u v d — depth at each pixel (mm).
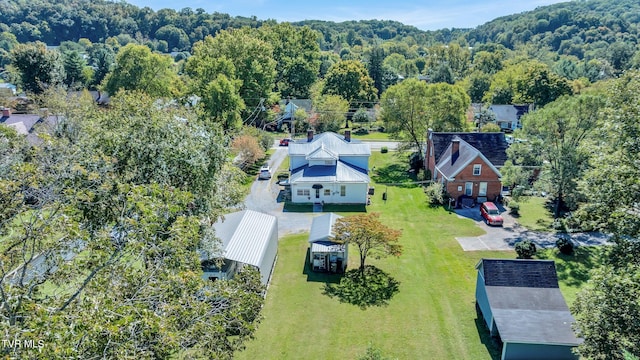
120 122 20719
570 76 108500
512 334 18703
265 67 67688
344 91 84188
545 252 29672
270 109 72250
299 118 71500
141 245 11047
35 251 10625
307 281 26188
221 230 26438
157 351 10273
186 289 11609
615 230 17219
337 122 69438
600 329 15172
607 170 17594
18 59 68812
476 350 20031
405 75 136500
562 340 18344
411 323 22047
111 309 9523
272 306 23406
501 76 100062
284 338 20703
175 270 11898
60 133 30422
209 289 13297
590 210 18422
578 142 31781
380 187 45469
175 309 11000
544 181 33938
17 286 9570
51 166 13961
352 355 19562
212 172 22016
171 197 13375
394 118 53875
